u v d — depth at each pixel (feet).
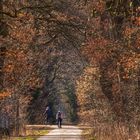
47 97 478.59
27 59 223.51
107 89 204.74
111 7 91.45
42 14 172.86
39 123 442.50
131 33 150.10
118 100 189.78
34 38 216.74
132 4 91.15
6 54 170.50
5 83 190.49
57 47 242.37
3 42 173.68
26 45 208.23
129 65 146.92
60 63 424.05
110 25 184.85
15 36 184.75
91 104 244.22
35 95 424.46
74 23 181.57
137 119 172.14
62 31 182.29
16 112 253.44
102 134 203.21
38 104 440.86
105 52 177.37
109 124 197.98
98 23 187.11
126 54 150.61
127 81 180.45
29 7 164.55
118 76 184.24
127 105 180.04
